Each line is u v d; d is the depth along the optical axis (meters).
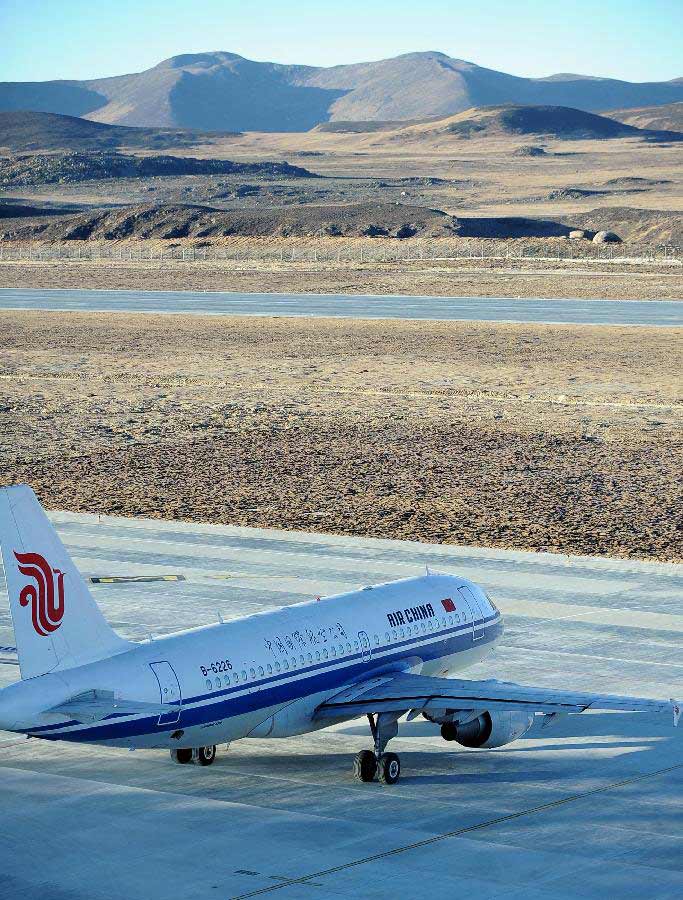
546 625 102.88
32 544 61.62
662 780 71.88
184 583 114.75
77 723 61.50
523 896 55.44
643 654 95.50
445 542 131.00
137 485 159.00
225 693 67.31
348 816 65.62
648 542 131.25
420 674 80.50
